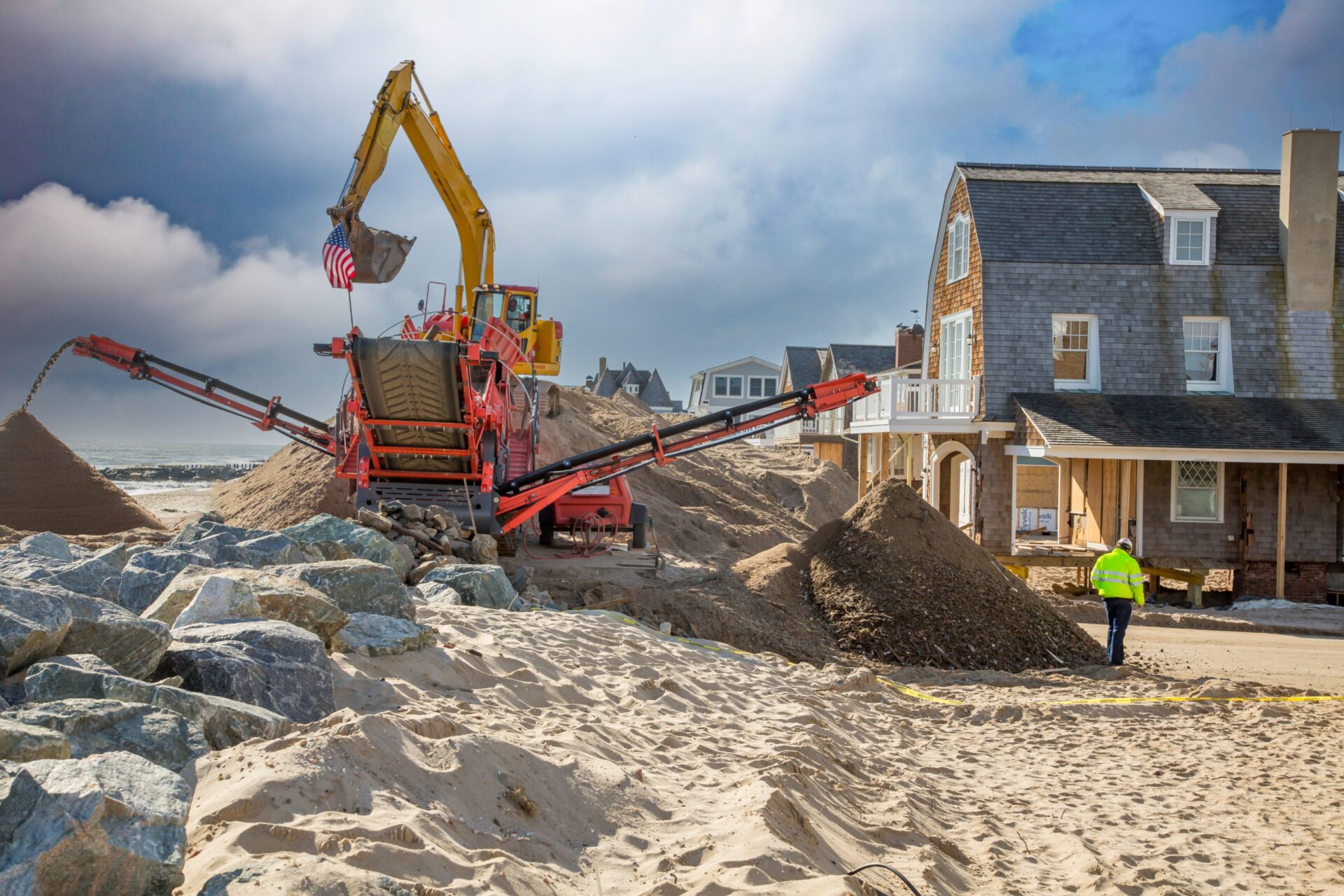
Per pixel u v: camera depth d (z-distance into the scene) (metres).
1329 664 14.11
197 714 4.05
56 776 2.73
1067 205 24.62
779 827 4.54
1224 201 24.64
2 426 19.28
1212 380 23.89
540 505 14.94
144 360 15.92
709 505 28.36
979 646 13.40
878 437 28.89
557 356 22.77
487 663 6.86
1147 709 10.31
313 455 25.23
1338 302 23.80
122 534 14.87
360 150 17.36
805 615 14.23
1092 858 5.48
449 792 4.15
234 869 2.95
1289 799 7.16
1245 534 22.55
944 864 5.10
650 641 10.34
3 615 3.96
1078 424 21.75
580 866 4.02
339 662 5.79
